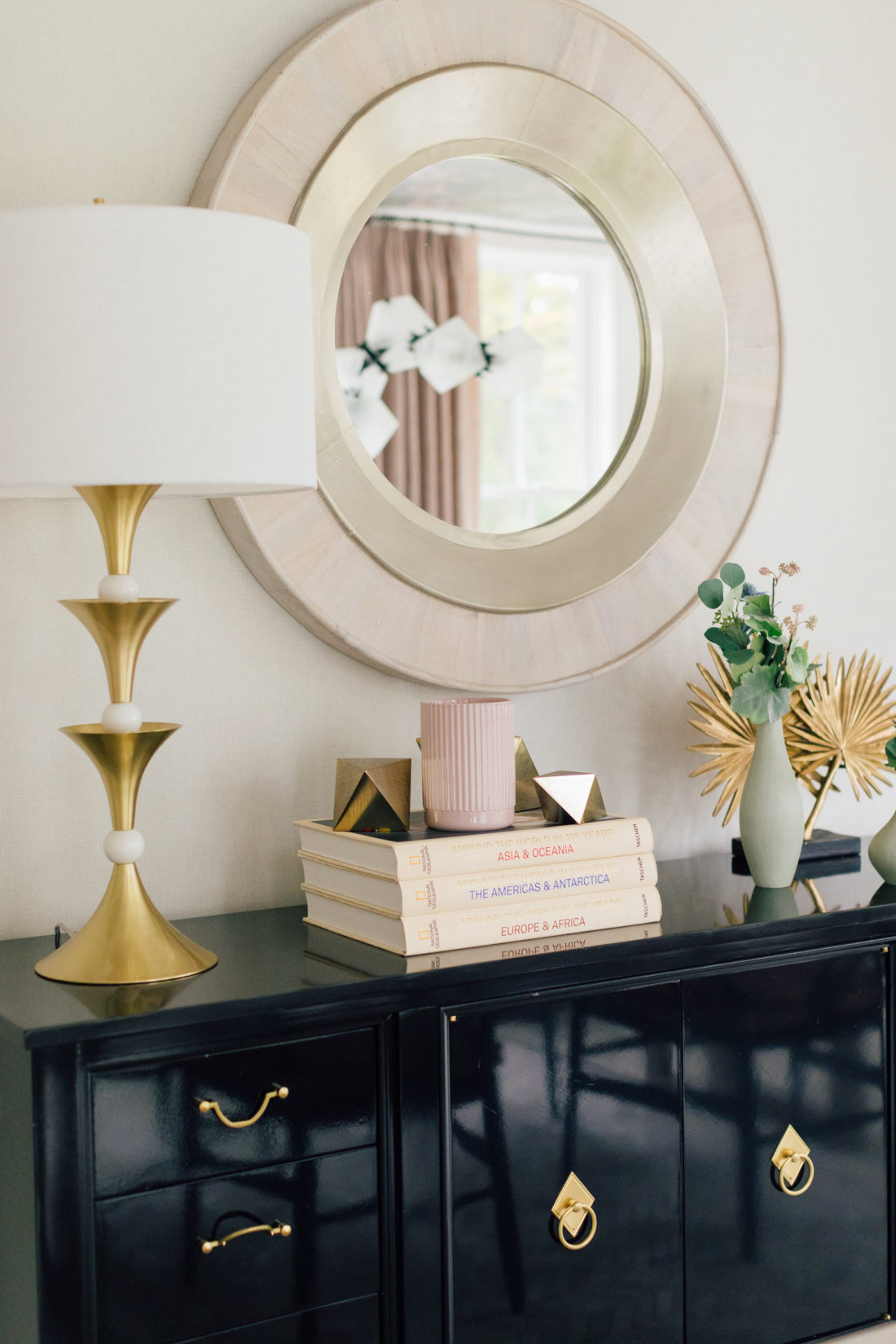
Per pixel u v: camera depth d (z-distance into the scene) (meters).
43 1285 0.96
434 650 1.47
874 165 1.82
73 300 0.94
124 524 1.11
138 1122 0.99
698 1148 1.27
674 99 1.59
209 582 1.39
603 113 1.54
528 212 1.53
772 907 1.36
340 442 1.41
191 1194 1.01
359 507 1.43
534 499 1.55
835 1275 1.37
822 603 1.81
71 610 1.11
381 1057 1.10
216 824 1.40
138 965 1.09
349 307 1.42
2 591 1.29
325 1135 1.08
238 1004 1.02
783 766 1.47
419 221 1.46
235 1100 1.04
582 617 1.56
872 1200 1.40
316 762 1.46
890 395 1.85
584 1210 1.19
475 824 1.24
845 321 1.81
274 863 1.43
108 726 1.10
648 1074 1.24
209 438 0.98
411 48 1.42
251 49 1.38
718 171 1.63
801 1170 1.34
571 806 1.27
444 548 1.48
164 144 1.35
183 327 0.96
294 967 1.13
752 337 1.67
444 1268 1.12
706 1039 1.27
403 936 1.15
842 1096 1.37
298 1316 1.06
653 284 1.60
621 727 1.65
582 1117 1.20
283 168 1.35
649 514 1.61
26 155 1.28
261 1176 1.05
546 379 1.55
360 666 1.48
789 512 1.77
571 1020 1.19
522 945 1.19
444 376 1.48
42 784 1.32
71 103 1.30
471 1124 1.14
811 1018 1.34
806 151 1.76
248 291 1.00
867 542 1.84
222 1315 1.03
